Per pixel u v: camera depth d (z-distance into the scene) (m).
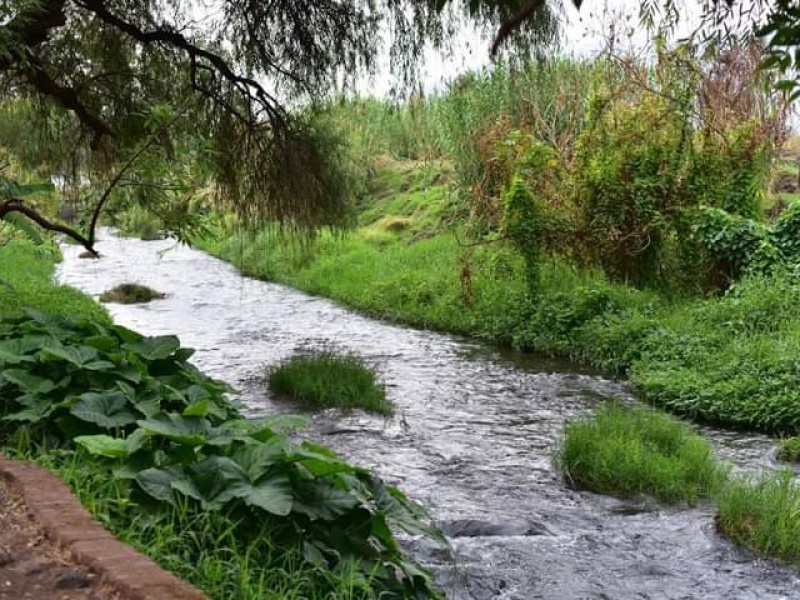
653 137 13.95
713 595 4.92
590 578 5.11
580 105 15.79
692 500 6.52
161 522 3.14
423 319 16.00
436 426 8.69
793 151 19.44
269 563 3.12
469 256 16.72
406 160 29.33
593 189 14.02
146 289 19.19
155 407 4.19
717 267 13.68
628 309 13.11
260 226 10.51
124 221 7.90
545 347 13.05
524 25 8.33
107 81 9.64
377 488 3.87
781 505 5.79
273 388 9.89
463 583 4.93
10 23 6.37
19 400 4.18
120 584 2.50
